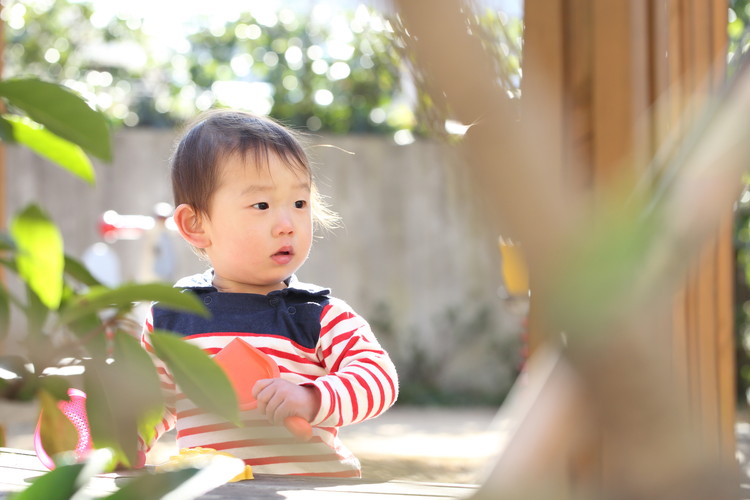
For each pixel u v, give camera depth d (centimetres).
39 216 56
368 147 765
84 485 50
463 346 774
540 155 25
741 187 26
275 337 148
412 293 770
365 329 150
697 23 136
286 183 156
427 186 770
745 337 561
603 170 41
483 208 25
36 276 56
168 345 56
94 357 54
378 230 766
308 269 757
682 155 27
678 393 27
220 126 161
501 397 749
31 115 62
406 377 763
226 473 49
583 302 25
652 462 27
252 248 153
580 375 26
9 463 102
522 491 28
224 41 1016
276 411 119
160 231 567
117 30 1017
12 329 53
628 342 26
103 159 64
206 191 157
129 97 1013
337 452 146
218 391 55
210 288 155
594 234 25
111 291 52
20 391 52
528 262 25
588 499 27
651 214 26
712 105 28
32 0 995
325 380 131
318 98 972
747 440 336
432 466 378
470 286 775
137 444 59
